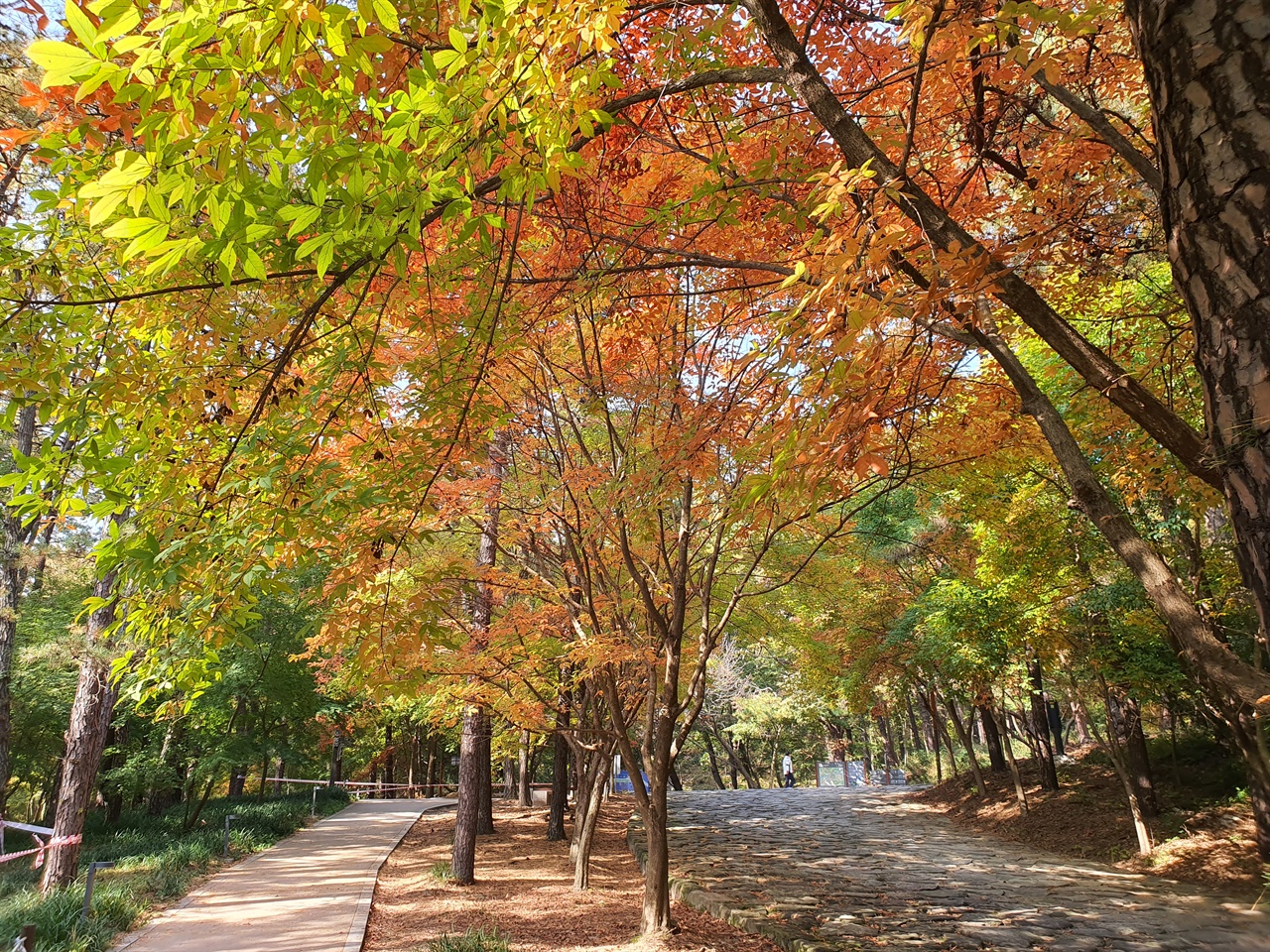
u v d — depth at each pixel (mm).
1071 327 2918
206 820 17391
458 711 10688
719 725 35375
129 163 2207
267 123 2428
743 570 12086
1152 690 11000
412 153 2762
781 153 4914
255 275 2520
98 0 1931
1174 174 1591
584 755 12797
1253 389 1411
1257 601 1436
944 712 26047
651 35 4312
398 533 4367
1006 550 10727
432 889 11562
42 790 24797
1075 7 4438
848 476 3320
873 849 13852
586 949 8281
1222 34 1481
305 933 8836
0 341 3330
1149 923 8273
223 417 4262
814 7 4785
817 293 2727
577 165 2799
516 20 2477
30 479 3693
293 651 16438
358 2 2123
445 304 5121
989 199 5336
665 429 6711
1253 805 9305
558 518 8508
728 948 7938
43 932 7871
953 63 3139
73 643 10430
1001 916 8977
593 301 5754
